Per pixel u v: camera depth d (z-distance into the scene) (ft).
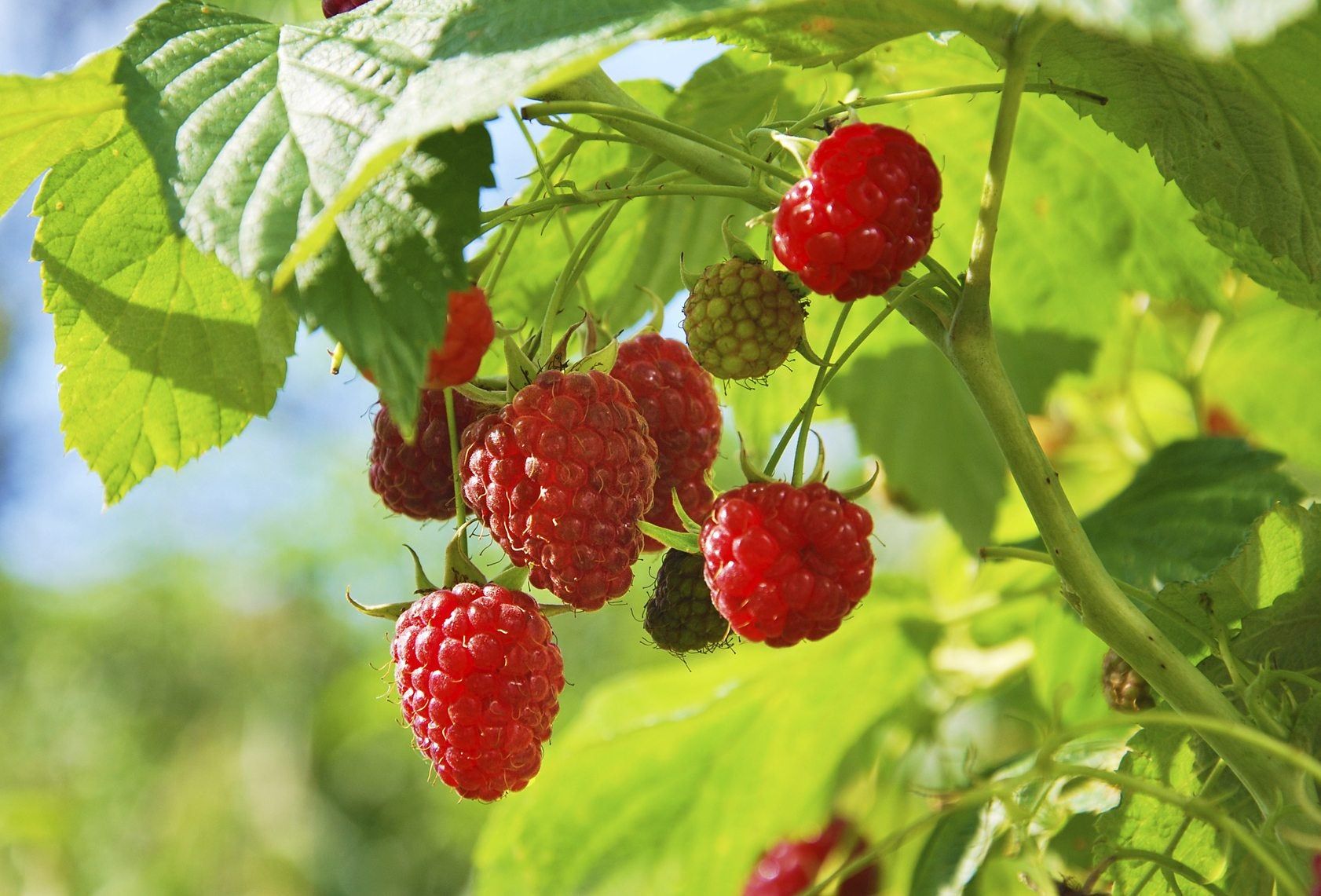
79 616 3.10
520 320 1.05
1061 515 0.82
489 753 0.85
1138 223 1.11
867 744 1.22
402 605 0.89
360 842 2.84
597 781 1.21
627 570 0.83
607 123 0.87
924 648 1.18
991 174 0.81
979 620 1.19
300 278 0.78
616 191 0.85
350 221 0.78
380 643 2.69
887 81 1.05
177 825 2.83
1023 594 1.13
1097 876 0.84
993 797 0.83
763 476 0.85
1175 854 0.87
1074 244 1.14
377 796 2.89
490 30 0.78
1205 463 1.08
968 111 1.07
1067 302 1.16
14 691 3.04
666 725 1.19
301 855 2.79
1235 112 0.83
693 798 1.22
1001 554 0.84
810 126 0.87
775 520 0.83
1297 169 0.84
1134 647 0.81
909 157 0.81
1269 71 0.80
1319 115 0.81
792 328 0.86
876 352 1.22
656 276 1.08
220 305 0.91
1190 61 0.81
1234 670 0.83
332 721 2.63
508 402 0.86
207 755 2.93
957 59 1.01
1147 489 1.09
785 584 0.83
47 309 0.89
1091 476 1.30
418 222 0.78
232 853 2.81
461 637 0.85
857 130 0.82
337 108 0.79
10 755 2.94
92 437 0.92
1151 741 0.87
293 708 2.96
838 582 0.83
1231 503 1.05
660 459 0.88
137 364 0.91
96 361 0.91
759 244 1.08
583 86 0.88
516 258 1.04
